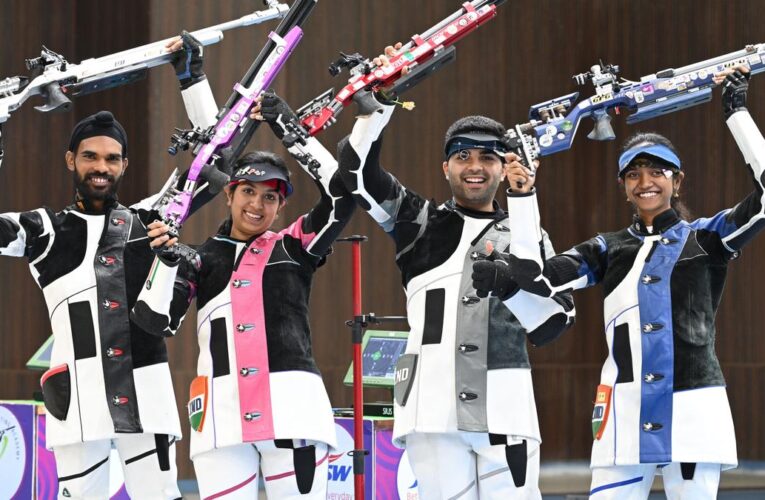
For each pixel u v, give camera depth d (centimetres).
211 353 1008
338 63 952
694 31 2469
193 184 962
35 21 2183
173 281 960
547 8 2409
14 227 1038
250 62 2161
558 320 980
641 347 985
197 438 1002
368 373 1418
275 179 1026
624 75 2439
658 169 1009
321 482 1002
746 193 2505
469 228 1005
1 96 1002
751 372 2503
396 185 1005
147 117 2142
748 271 2519
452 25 959
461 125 1009
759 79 2509
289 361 999
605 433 995
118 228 1066
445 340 985
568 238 2438
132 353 1044
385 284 2322
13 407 1488
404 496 1369
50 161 2219
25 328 2238
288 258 1020
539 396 2417
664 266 994
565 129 959
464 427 963
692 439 964
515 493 973
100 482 1060
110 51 2169
